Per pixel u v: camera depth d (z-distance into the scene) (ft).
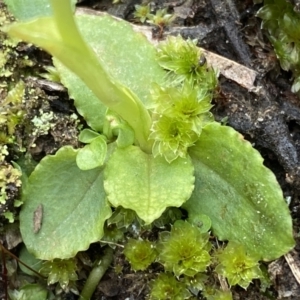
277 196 0.21
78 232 0.22
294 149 0.23
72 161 0.23
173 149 0.22
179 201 0.21
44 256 0.22
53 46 0.17
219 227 0.22
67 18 0.16
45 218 0.23
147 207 0.21
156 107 0.22
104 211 0.22
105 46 0.23
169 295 0.22
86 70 0.18
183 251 0.22
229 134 0.21
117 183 0.21
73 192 0.23
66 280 0.23
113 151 0.23
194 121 0.22
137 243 0.23
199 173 0.22
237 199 0.22
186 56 0.23
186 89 0.22
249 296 0.23
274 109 0.23
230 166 0.22
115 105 0.20
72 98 0.23
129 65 0.23
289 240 0.21
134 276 0.23
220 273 0.22
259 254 0.21
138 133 0.22
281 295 0.23
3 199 0.23
